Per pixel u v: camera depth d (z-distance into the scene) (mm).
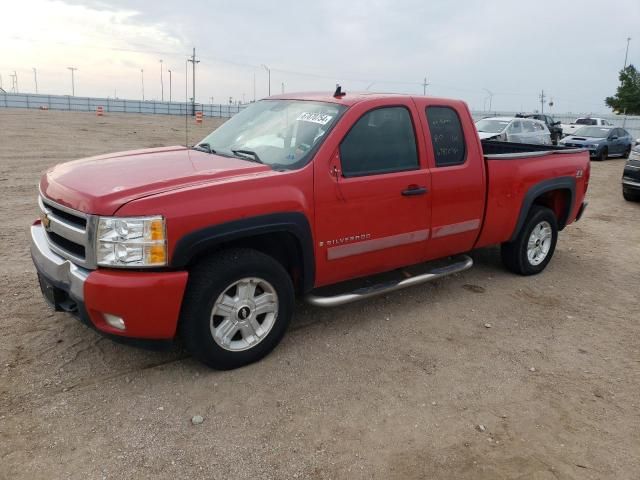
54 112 54375
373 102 4348
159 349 3553
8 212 8086
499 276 6102
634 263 7016
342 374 3844
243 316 3750
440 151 4789
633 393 3816
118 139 22000
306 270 4004
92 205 3266
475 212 5105
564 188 6098
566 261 6949
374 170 4297
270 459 2959
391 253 4559
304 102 4629
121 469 2824
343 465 2947
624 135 24156
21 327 4242
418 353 4215
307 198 3867
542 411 3539
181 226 3299
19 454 2887
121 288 3215
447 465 2986
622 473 3000
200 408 3361
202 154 4430
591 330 4828
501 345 4438
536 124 19266
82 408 3299
